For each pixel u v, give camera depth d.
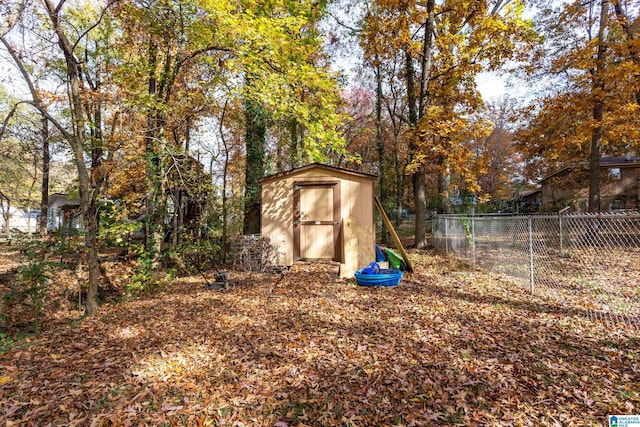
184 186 8.71
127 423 2.85
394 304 6.04
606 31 11.98
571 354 3.80
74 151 7.16
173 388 3.41
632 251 8.73
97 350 4.47
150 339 4.77
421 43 12.95
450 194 15.20
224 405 3.10
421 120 11.66
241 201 11.72
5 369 3.96
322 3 12.16
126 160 9.30
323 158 8.94
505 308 5.56
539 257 9.51
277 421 2.86
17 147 9.95
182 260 9.20
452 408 2.91
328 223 9.62
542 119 13.57
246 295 6.94
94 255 7.07
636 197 20.66
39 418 2.96
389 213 22.97
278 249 9.51
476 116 13.55
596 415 2.74
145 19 8.45
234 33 6.69
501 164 31.98
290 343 4.40
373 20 12.96
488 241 11.92
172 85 9.12
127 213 8.73
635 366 3.46
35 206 24.12
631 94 11.52
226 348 4.33
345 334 4.65
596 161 13.28
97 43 11.05
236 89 8.18
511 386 3.20
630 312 5.14
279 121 12.30
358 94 22.25
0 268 10.27
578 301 5.79
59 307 7.39
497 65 12.13
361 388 3.29
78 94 7.13
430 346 4.15
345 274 8.69
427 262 10.31
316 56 15.91
